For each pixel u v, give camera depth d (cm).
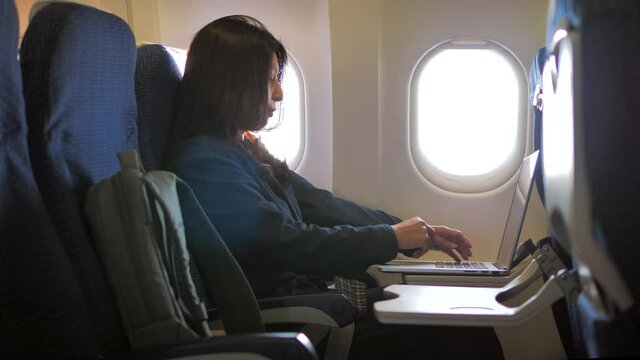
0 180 78
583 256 64
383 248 128
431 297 114
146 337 92
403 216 203
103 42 97
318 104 204
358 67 195
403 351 137
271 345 84
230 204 123
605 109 64
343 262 125
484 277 167
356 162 198
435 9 194
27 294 81
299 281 143
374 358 137
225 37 135
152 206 95
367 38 194
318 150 205
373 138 197
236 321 104
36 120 88
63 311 83
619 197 64
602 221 65
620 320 67
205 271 107
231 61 135
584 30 65
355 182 199
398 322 92
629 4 64
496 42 194
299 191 178
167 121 135
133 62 108
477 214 201
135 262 92
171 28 210
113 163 104
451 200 202
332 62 196
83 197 95
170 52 146
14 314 80
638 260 64
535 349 190
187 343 86
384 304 99
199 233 107
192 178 125
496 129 198
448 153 201
